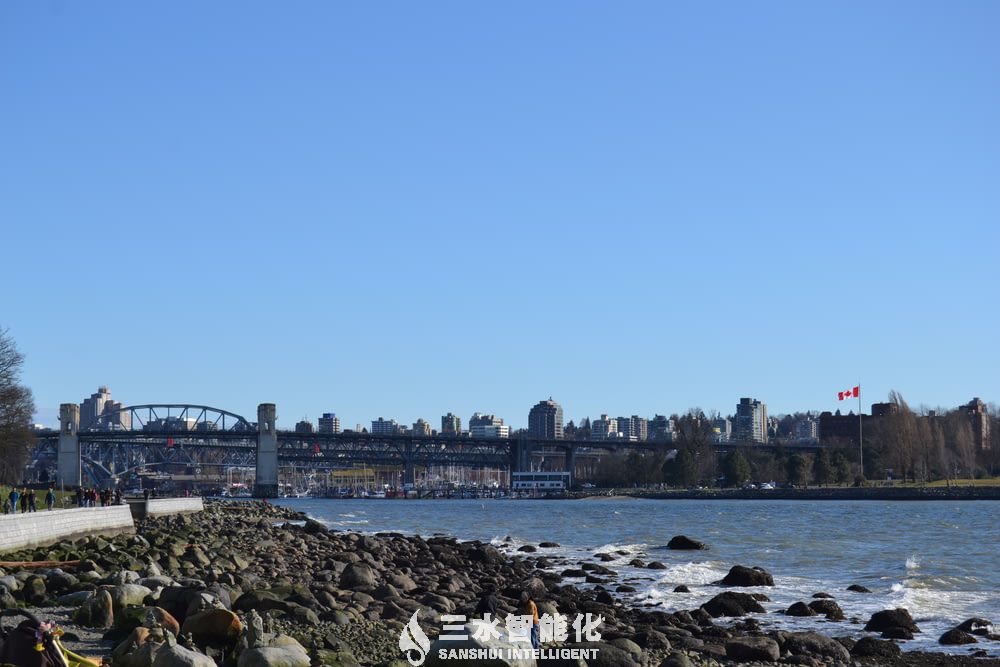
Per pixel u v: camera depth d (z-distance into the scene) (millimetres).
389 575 45969
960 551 73938
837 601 45688
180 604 27016
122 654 21641
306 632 26562
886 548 77188
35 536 52500
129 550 48031
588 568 61344
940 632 37750
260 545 63094
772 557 69500
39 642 18156
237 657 22062
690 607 44406
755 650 31609
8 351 123500
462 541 96000
